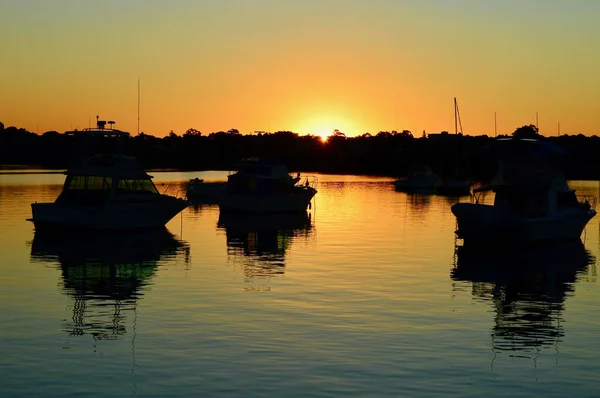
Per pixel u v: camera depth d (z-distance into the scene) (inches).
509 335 962.7
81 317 1050.7
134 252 1708.9
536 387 773.3
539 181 1894.7
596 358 869.8
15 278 1359.5
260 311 1081.4
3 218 2470.5
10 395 744.3
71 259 1594.5
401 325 1007.0
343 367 826.2
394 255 1667.1
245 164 2859.3
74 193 2105.1
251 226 2324.1
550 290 1268.5
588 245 1863.9
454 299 1183.6
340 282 1317.7
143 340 930.1
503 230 1819.6
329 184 5388.8
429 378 794.2
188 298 1175.0
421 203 3395.7
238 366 828.0
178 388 762.8
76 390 757.9
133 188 2117.4
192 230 2194.9
